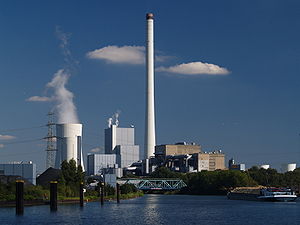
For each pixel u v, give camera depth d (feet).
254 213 635.25
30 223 490.90
